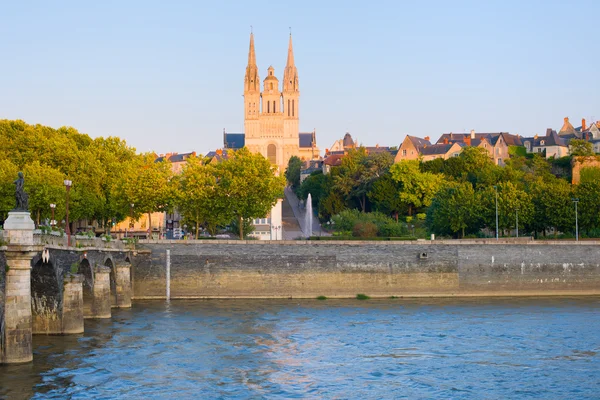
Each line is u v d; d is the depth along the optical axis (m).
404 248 124.06
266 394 61.00
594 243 126.81
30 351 64.00
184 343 79.81
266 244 122.50
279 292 122.19
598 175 199.50
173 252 121.56
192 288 121.38
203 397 59.72
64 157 137.38
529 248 126.00
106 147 157.75
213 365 70.19
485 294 124.88
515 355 75.56
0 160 127.56
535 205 155.62
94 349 74.50
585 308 108.62
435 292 123.94
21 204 61.47
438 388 63.50
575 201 146.88
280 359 73.25
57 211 120.94
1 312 62.38
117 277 108.19
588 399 60.59
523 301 117.69
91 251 91.62
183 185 144.50
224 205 142.12
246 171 141.38
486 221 156.12
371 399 60.19
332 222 195.12
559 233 167.00
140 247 120.94
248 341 81.75
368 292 123.00
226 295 121.69
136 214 144.62
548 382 65.44
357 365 71.25
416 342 81.94
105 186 146.50
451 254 124.62
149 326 89.81
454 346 79.88
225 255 122.06
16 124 140.62
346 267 123.00
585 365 71.44
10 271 61.91
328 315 101.38
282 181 149.25
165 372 66.94
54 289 77.44
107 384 62.19
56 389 59.91
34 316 79.62
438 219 161.88
